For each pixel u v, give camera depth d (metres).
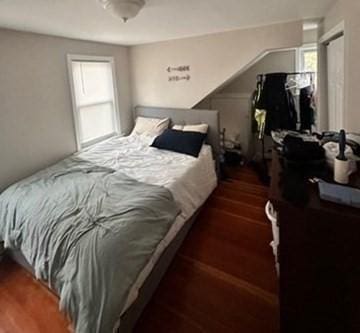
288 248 1.10
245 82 4.28
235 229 2.59
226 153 4.30
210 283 1.94
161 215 1.90
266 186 3.52
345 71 1.81
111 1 1.71
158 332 1.58
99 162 2.88
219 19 2.54
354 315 1.06
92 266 1.41
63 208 1.85
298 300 1.15
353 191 1.02
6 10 1.91
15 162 2.66
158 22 2.52
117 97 3.89
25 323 1.68
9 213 2.03
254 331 1.56
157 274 1.88
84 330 1.29
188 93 3.69
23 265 2.13
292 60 3.95
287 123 3.50
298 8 2.29
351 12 1.70
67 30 2.64
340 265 1.03
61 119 3.09
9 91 2.54
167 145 3.21
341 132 1.22
